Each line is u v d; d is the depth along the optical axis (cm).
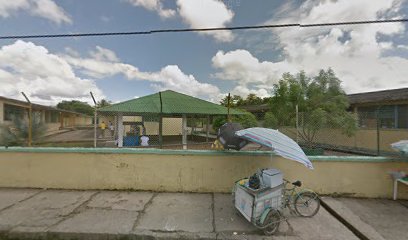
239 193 327
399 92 1191
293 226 319
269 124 1154
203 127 1557
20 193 427
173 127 1414
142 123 1199
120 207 370
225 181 441
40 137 778
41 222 319
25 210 356
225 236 292
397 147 395
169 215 345
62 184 450
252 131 335
